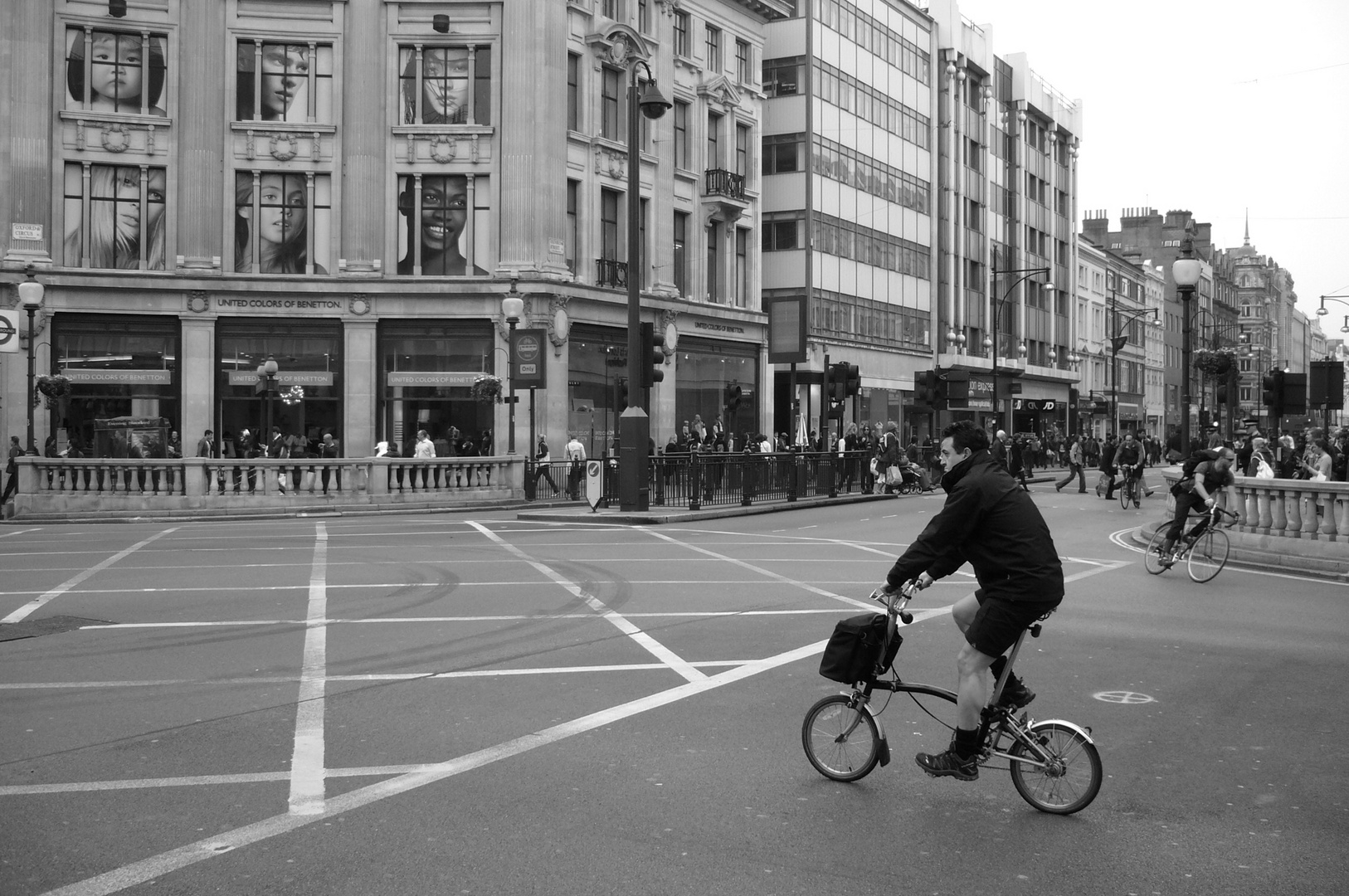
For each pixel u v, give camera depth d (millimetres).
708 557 17219
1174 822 5605
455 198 36781
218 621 11266
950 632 10805
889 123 56312
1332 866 5035
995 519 5820
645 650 9828
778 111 49844
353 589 13469
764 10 46906
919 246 59188
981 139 66438
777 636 10523
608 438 38875
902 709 7887
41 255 34219
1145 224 116000
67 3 34750
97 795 5902
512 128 36375
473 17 36531
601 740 6984
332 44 36312
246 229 36094
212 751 6727
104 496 25922
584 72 38500
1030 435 49969
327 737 7035
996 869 4957
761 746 6875
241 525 23359
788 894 4668
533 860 5008
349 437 35781
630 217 25125
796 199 49375
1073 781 5707
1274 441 38469
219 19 35750
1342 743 7062
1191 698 8211
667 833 5371
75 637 10367
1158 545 15984
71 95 35031
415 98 36781
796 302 35344
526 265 36188
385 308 36031
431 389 36281
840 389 34938
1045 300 75312
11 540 19750
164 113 35625
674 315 41406
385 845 5195
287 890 4668
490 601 12633
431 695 8148
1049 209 75875
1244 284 153125
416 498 28172
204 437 32500
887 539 20453
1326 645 10320
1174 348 107438
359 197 36188
